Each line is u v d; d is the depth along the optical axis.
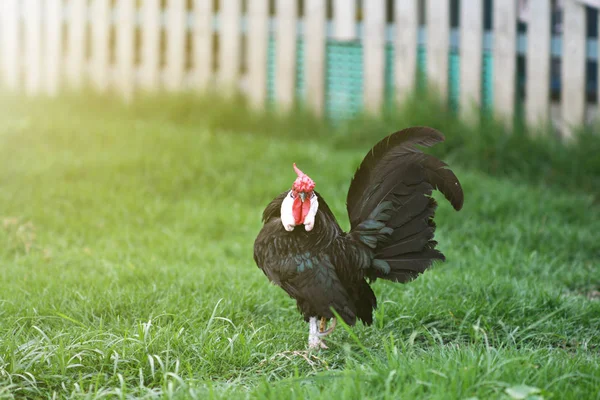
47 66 13.23
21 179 9.75
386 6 12.95
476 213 9.41
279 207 5.27
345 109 12.76
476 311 6.09
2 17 13.24
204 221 8.98
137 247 7.98
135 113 12.84
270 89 12.91
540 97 11.86
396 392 3.93
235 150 11.16
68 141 11.17
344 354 5.22
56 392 4.43
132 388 4.50
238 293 6.30
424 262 5.24
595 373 4.44
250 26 12.74
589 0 11.52
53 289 6.25
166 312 5.79
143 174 10.25
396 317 6.00
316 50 12.61
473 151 11.55
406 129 5.10
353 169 10.60
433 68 12.25
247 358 4.94
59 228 8.54
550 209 9.64
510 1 11.82
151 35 12.88
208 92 12.89
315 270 4.94
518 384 4.09
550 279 7.47
